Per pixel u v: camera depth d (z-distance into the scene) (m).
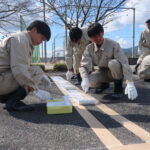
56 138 1.49
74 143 1.41
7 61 2.03
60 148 1.34
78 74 3.96
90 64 2.64
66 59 3.81
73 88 3.55
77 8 6.33
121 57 2.50
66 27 6.60
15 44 1.94
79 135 1.54
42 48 11.53
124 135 1.53
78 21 6.45
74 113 2.09
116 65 2.45
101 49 2.58
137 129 1.64
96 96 2.88
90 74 2.88
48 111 2.06
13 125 1.76
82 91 3.30
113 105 2.39
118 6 6.12
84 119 1.90
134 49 11.84
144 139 1.46
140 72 4.16
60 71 6.96
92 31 2.41
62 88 3.57
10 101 2.15
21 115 2.03
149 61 4.03
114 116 1.98
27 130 1.65
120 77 2.57
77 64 3.82
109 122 1.82
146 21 4.50
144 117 1.94
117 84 2.68
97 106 2.36
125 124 1.75
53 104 2.14
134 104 2.42
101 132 1.58
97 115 2.02
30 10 7.18
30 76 2.07
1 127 1.72
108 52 2.57
